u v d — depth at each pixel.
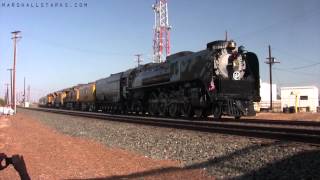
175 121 24.17
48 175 9.88
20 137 19.75
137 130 20.89
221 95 25.80
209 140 14.77
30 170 10.52
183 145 14.58
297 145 11.65
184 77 29.27
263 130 16.83
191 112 29.03
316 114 42.12
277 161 10.21
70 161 11.98
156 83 34.62
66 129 25.80
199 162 11.74
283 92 66.56
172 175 9.90
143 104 39.41
